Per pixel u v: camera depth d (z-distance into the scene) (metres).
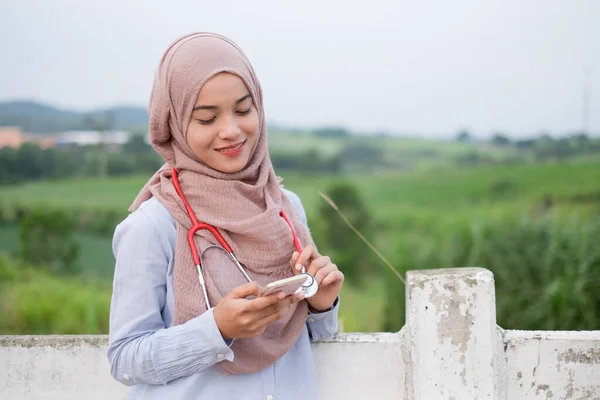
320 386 2.05
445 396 1.94
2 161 43.31
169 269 1.70
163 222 1.72
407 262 6.04
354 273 11.68
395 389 2.04
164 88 1.75
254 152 1.85
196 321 1.60
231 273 1.71
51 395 2.08
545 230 5.22
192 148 1.74
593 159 41.00
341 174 52.53
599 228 4.88
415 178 45.91
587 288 4.49
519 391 2.01
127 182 43.53
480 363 1.92
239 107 1.71
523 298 4.81
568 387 1.99
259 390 1.73
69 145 47.72
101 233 26.09
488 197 35.16
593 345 1.98
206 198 1.72
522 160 45.91
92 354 2.07
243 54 1.80
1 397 2.08
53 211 16.16
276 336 1.77
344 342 2.04
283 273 1.78
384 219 22.30
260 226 1.72
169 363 1.60
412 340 1.96
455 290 1.92
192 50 1.71
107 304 8.00
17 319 7.36
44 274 13.81
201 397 1.70
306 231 1.92
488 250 5.30
